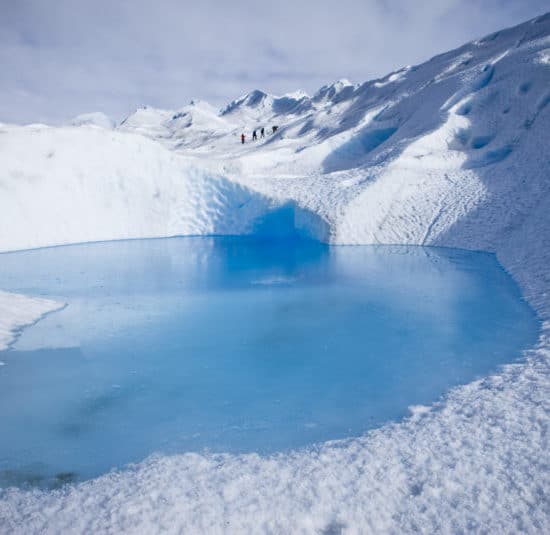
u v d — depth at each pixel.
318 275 9.71
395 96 29.03
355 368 4.82
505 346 5.14
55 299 7.82
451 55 31.27
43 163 14.24
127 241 14.95
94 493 2.74
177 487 2.77
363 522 2.42
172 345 5.63
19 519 2.51
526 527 2.32
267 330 6.18
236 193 16.80
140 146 16.22
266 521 2.44
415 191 14.98
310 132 35.97
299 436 3.45
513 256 9.70
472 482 2.67
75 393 4.32
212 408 3.99
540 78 16.50
